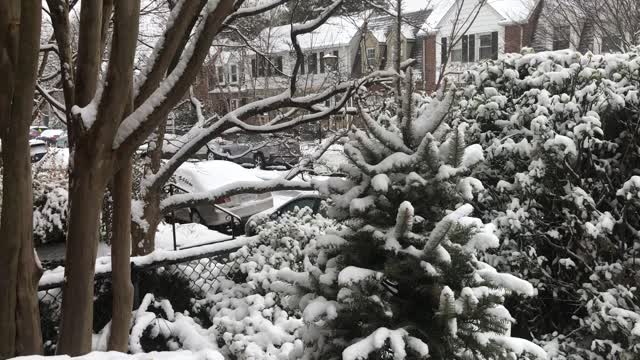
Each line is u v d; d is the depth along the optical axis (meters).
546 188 4.78
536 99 5.17
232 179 10.76
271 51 14.36
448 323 2.56
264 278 4.97
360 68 13.38
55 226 7.66
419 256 2.60
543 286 4.77
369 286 2.65
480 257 4.63
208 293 5.27
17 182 3.09
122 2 3.12
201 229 8.98
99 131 3.21
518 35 21.89
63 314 3.31
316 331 2.87
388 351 2.68
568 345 4.46
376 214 2.81
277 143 9.55
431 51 21.72
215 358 2.84
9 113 3.13
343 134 6.56
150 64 3.64
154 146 6.05
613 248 4.52
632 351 3.97
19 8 3.11
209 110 13.56
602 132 4.57
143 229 5.65
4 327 3.05
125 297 3.75
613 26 16.34
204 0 4.40
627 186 4.39
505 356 2.73
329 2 7.54
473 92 5.62
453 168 2.70
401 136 2.95
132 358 2.75
